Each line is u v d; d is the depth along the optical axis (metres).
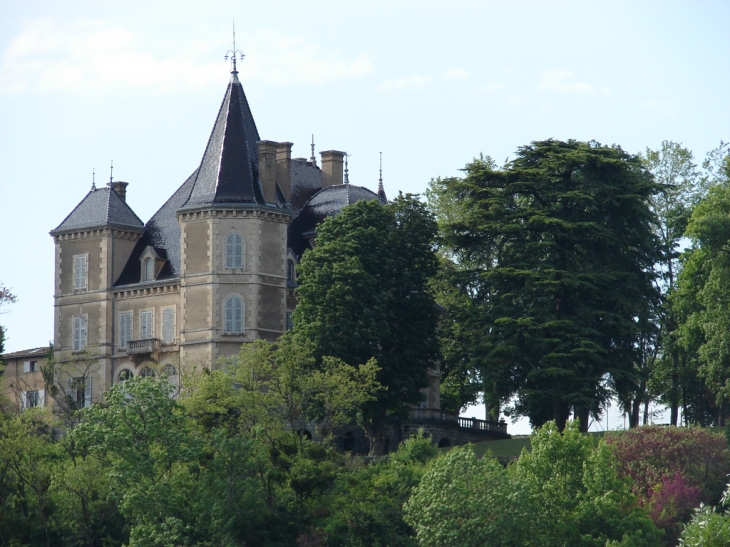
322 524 147.25
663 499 149.25
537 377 185.50
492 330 191.50
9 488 156.12
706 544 96.06
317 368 185.50
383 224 199.62
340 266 191.25
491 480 138.75
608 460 143.38
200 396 167.50
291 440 158.12
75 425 190.38
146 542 139.62
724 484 156.38
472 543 134.88
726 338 180.75
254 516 144.50
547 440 145.12
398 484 153.75
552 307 190.88
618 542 136.38
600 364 186.75
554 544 138.25
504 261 196.62
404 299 197.50
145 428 149.12
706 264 188.50
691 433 161.62
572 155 195.38
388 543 145.12
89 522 151.12
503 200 195.62
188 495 146.75
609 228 196.25
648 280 198.88
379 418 192.62
